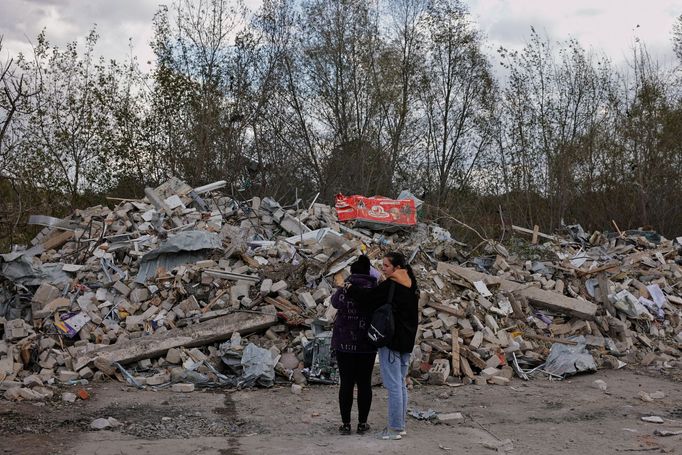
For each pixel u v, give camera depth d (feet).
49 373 26.43
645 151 81.15
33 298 30.99
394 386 19.71
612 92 84.43
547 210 83.87
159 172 75.56
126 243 37.55
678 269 44.09
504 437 20.24
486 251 43.06
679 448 18.99
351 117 101.04
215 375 27.02
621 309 35.94
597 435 20.49
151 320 30.78
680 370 31.58
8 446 18.01
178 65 78.23
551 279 39.01
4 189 55.62
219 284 32.81
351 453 17.90
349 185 91.25
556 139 85.05
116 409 22.62
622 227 80.43
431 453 18.10
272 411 22.89
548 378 29.32
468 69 106.93
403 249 39.99
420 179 102.32
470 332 30.89
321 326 29.58
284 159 87.66
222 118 79.51
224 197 47.11
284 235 42.04
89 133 73.10
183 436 19.70
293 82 98.78
